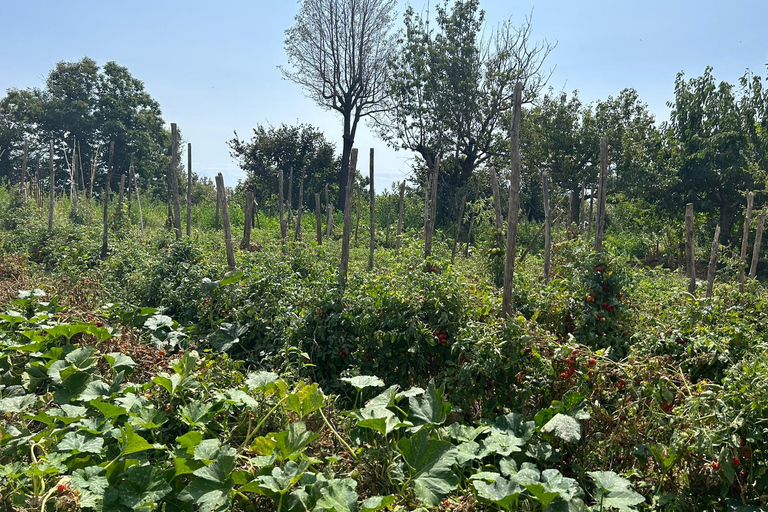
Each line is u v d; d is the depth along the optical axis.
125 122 36.66
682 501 3.61
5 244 12.08
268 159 33.69
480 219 20.11
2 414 4.48
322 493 3.29
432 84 27.05
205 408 4.20
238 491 3.37
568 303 6.06
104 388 4.52
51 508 3.24
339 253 13.93
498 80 27.16
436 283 5.48
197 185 37.69
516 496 3.29
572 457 4.19
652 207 23.23
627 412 4.22
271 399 4.57
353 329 5.74
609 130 24.84
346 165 32.41
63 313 6.97
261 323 6.50
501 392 4.69
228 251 8.49
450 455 3.69
